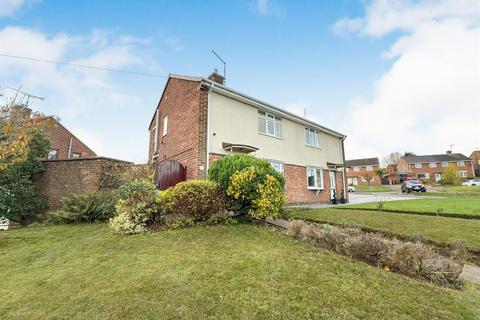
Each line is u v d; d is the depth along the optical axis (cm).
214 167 775
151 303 285
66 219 826
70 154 2242
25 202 1003
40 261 455
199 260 415
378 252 414
